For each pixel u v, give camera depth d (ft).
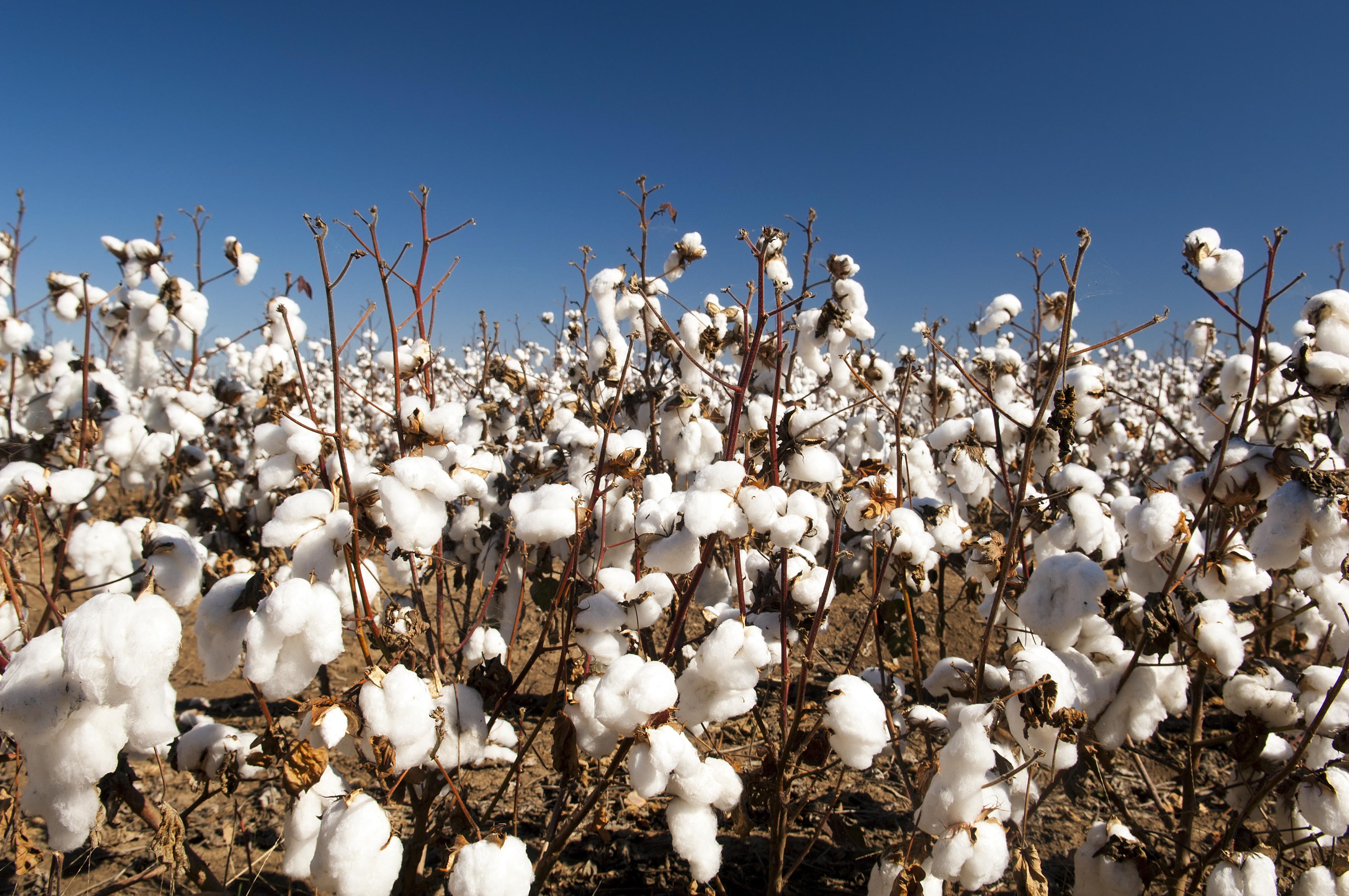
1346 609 6.63
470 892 4.51
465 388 15.67
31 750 4.19
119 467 9.65
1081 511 6.51
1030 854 5.46
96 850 8.29
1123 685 5.78
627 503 7.31
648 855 8.14
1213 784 9.55
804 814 8.90
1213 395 10.96
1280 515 5.39
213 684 13.19
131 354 10.99
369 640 5.89
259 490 10.81
